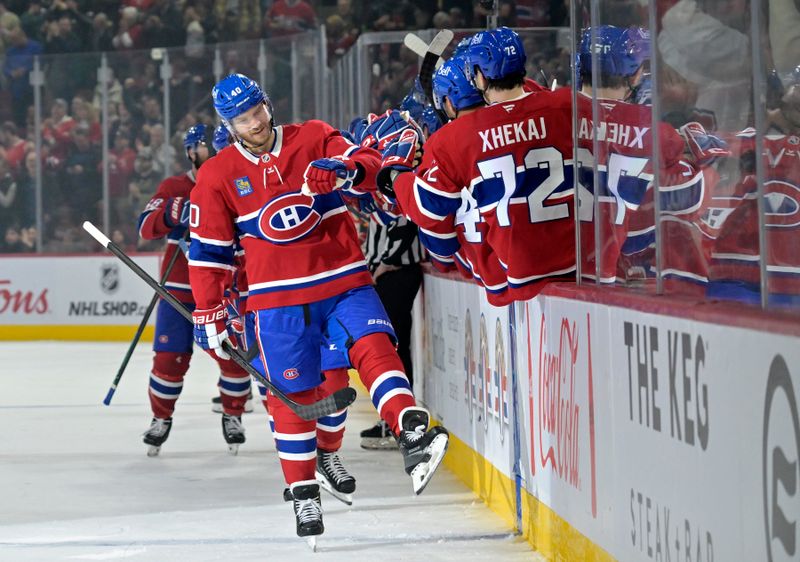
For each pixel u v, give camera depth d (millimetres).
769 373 5801
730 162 7695
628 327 8070
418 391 17938
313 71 36062
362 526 12047
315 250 11203
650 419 7641
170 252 16797
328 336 11445
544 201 10703
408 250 17047
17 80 38031
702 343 6680
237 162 11180
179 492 14234
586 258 9992
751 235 7633
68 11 45250
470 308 13758
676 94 7945
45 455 17219
